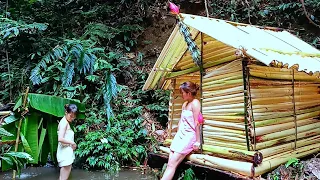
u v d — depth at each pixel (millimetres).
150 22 8578
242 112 3732
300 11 7688
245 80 3732
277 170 3867
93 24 8031
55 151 5484
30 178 5121
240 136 3758
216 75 4051
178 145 4105
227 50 3934
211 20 4473
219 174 3736
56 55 6945
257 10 8164
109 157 5602
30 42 7605
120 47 8039
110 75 6703
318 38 7281
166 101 7031
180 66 4707
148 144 6125
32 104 4949
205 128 4145
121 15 8766
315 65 4043
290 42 4957
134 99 7180
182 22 4066
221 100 3982
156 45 8336
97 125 6273
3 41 7270
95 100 6879
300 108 4398
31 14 8117
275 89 4059
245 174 3566
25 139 4855
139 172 5434
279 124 4059
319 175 3832
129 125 6316
